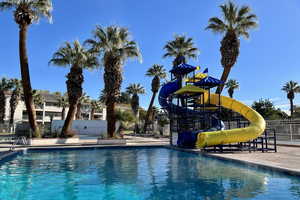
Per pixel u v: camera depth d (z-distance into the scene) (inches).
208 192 245.0
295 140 654.5
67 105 2279.8
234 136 495.5
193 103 724.0
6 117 2052.2
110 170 360.5
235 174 323.0
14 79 1729.8
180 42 1111.0
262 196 228.8
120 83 818.2
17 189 261.4
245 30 890.7
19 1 726.5
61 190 257.4
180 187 265.0
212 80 627.8
